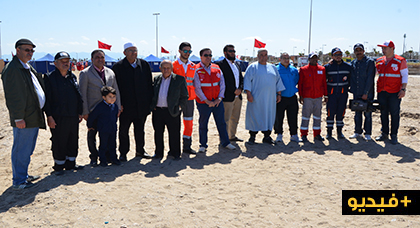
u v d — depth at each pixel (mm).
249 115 6906
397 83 6527
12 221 3566
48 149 6605
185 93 5633
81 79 5059
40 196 4133
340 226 3459
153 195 4215
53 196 4129
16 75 4176
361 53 6719
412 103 12016
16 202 4059
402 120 8961
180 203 3996
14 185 4504
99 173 5016
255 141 7254
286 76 6891
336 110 7141
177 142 5824
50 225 3463
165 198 4129
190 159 5898
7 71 4176
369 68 6711
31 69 4562
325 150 6410
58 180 4691
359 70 6809
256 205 3973
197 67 6098
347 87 7000
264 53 6621
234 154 6203
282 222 3557
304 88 6957
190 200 4086
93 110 5102
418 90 16312
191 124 6242
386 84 6629
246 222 3551
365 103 6730
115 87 5324
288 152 6309
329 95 7055
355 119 7215
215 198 4164
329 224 3504
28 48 4258
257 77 6688
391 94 6625
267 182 4727
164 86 5629
